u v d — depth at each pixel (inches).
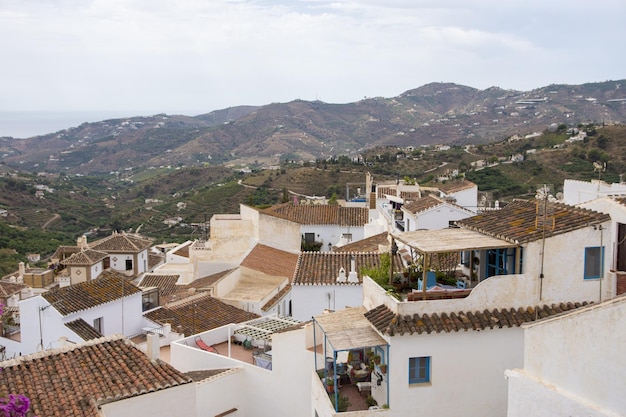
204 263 1889.8
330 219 2300.7
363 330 780.6
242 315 1441.9
